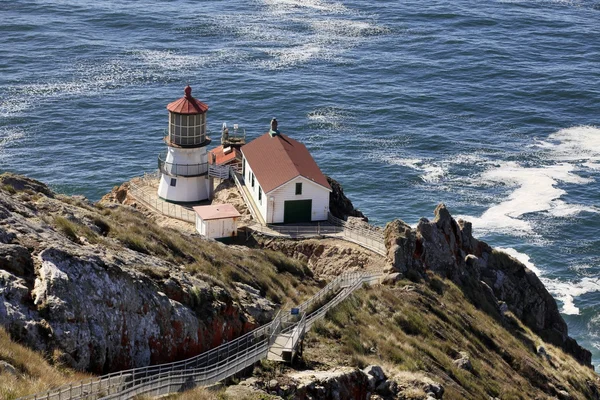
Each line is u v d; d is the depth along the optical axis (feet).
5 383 76.33
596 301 257.14
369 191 326.03
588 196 329.31
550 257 283.18
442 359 136.87
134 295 100.37
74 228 116.37
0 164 331.16
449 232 190.39
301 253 195.11
